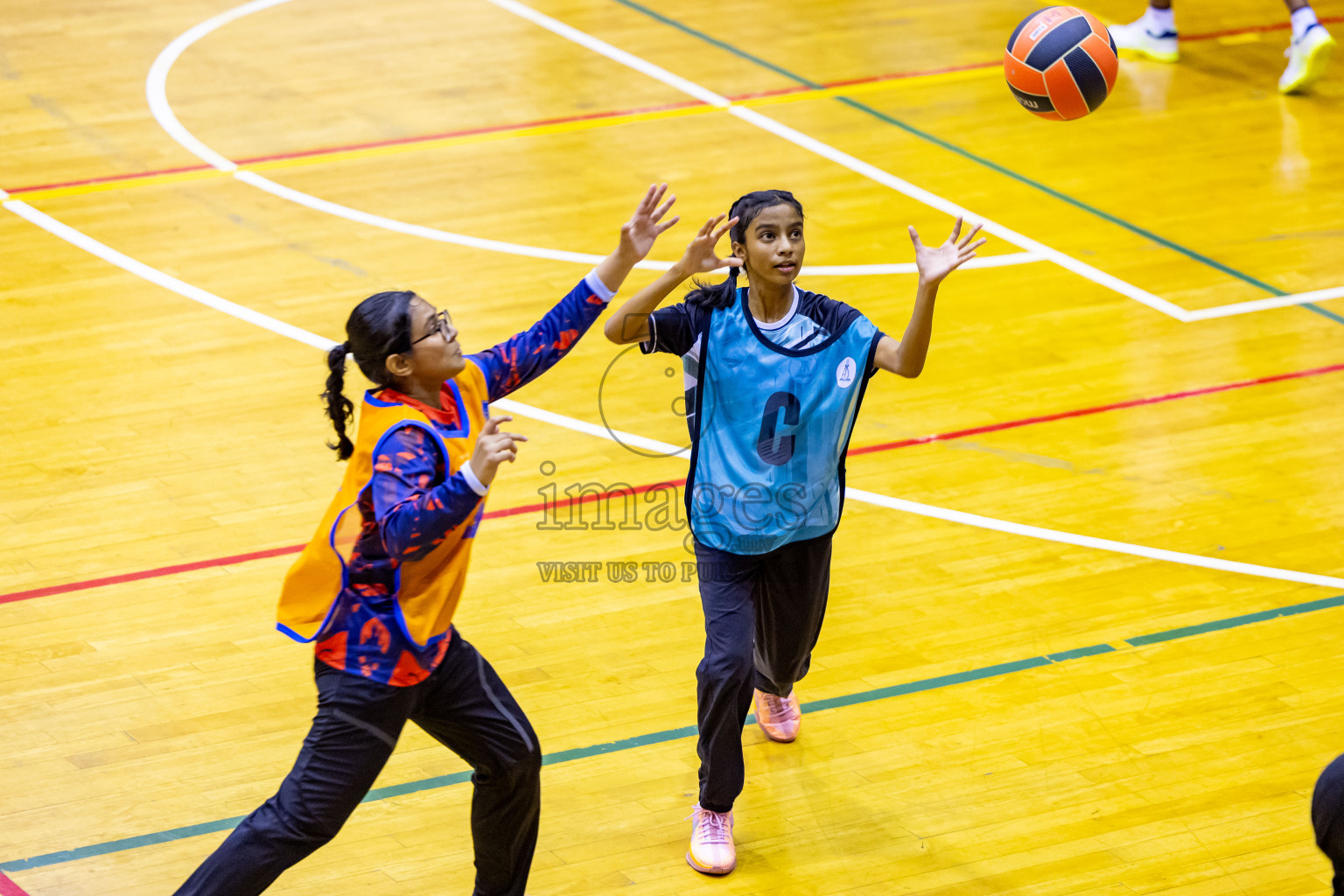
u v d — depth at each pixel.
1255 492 19.03
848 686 15.29
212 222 26.38
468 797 13.61
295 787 10.23
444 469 10.26
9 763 13.74
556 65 34.97
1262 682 15.27
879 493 18.94
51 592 16.39
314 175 28.50
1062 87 17.58
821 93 33.56
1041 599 16.77
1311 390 21.64
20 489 18.38
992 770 14.03
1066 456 19.84
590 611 16.50
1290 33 37.91
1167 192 28.50
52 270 24.42
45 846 12.71
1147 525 18.28
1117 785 13.80
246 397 20.78
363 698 10.17
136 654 15.43
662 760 14.16
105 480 18.64
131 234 25.83
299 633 10.34
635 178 28.78
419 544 9.59
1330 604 16.67
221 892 10.08
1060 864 12.80
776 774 13.99
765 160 29.73
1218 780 13.87
